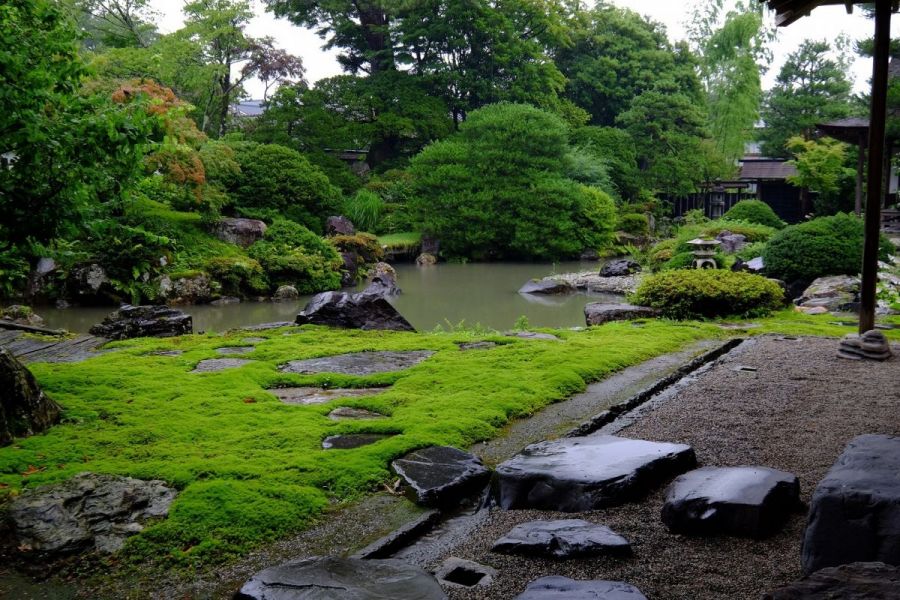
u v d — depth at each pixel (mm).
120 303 17359
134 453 4355
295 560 3162
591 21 47156
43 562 3086
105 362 7090
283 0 39438
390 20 40531
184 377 6379
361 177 36719
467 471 4062
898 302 11383
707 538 3246
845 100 47250
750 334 9008
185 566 3096
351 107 35812
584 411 5512
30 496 3547
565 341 8297
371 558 3211
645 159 41938
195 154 20500
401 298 19016
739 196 44000
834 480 2824
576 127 41719
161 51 25641
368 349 7891
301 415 5215
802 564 2805
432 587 2662
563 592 2533
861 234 14242
